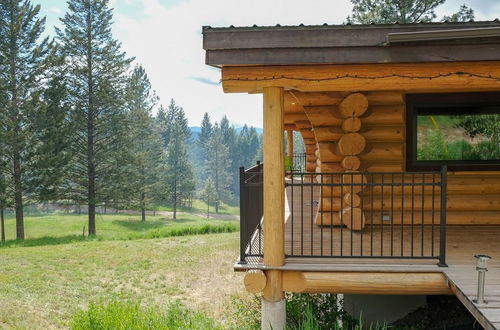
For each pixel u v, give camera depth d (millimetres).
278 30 4203
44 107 29672
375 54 4203
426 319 7043
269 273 4703
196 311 9789
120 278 13219
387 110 6273
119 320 5992
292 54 4258
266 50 4273
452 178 6664
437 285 4492
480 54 4141
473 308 3545
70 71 32312
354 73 4387
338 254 5098
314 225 6762
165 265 14969
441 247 4578
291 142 16156
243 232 4914
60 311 9914
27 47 30031
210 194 70500
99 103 32750
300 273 4691
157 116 81250
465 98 6555
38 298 10852
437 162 6664
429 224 6570
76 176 33031
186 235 23578
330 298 6992
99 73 33094
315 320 5746
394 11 21875
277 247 4656
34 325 8891
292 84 4430
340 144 6082
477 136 6648
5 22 28906
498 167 6613
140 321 6102
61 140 30594
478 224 6676
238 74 4438
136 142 40156
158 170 50531
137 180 37000
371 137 6355
